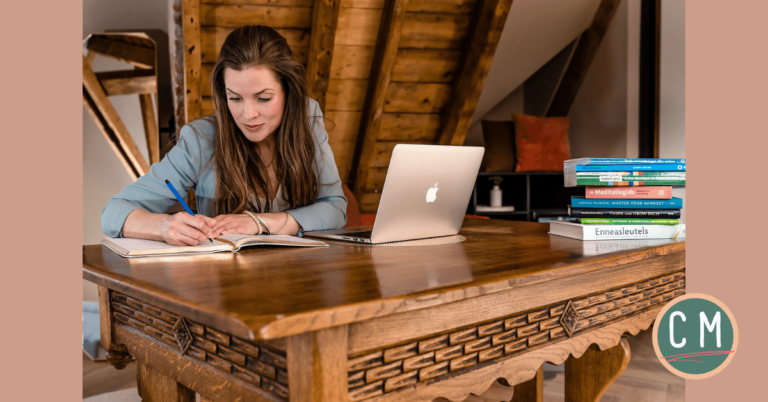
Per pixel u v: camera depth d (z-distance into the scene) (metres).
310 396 0.66
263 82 1.39
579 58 4.44
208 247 1.15
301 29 3.18
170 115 3.52
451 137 3.88
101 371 2.36
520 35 4.00
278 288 0.78
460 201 1.38
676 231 1.29
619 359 1.28
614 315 1.09
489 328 0.87
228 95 1.42
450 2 3.35
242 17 3.00
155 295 0.77
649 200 1.28
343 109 3.63
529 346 0.93
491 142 4.09
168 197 1.46
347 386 0.70
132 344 1.05
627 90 4.10
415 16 3.34
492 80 4.27
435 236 1.37
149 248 1.12
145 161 3.52
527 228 1.58
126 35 3.29
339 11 3.08
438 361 0.80
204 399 0.85
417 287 0.78
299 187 1.60
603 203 1.29
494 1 3.26
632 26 4.03
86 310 2.75
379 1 3.20
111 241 1.23
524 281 0.87
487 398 2.04
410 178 1.21
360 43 3.33
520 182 4.21
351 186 4.04
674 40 3.71
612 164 1.27
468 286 0.79
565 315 0.99
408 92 3.70
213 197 1.59
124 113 3.42
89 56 3.23
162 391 1.01
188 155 1.52
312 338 0.65
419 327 0.77
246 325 0.60
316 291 0.76
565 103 4.62
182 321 0.89
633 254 1.07
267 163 1.63
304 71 1.53
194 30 2.75
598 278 1.05
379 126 3.66
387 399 0.74
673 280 1.25
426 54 3.55
